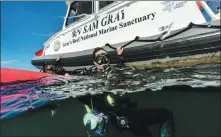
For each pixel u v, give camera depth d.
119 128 1.92
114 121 1.94
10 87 1.97
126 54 1.93
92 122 1.94
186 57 1.70
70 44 2.22
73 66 2.20
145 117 1.87
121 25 1.97
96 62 2.06
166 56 1.77
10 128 1.94
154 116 1.85
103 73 2.03
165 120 1.82
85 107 2.03
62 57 2.24
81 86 2.06
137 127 1.87
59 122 1.99
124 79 1.95
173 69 1.76
